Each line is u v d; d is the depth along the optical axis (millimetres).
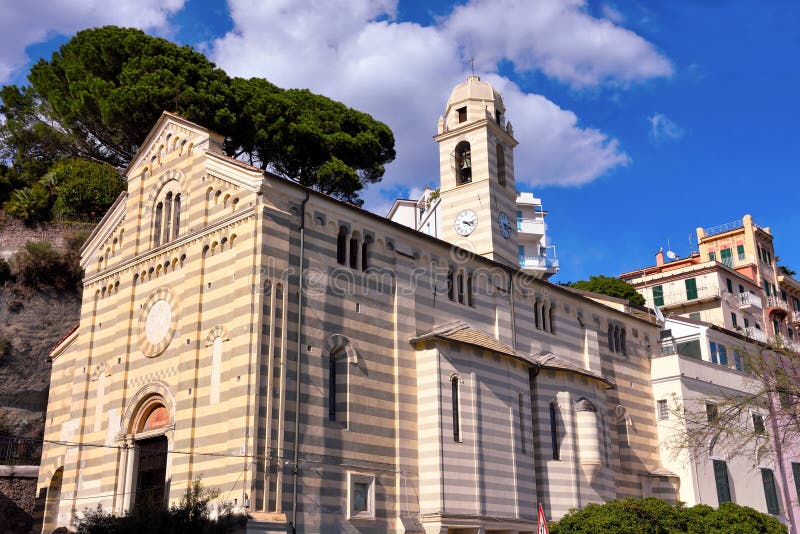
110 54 68000
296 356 36531
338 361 39031
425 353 42188
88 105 67250
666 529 41562
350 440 37750
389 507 38656
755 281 102625
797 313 109625
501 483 42781
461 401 42219
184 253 40656
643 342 62375
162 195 44031
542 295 53594
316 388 37000
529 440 46000
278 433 34562
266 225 37125
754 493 61656
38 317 61469
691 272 96938
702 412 51688
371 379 39875
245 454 33438
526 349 50625
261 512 32906
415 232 44719
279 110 69812
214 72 69250
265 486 33406
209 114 63625
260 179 37656
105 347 44375
